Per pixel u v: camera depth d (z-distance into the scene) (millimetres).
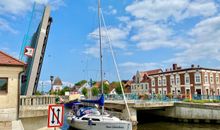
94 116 24891
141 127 30656
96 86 87125
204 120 31422
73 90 124250
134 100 38438
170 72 59875
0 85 14945
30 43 27203
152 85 66375
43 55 25844
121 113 33188
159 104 34344
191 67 54625
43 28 23453
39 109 16703
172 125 31938
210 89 53312
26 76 24125
